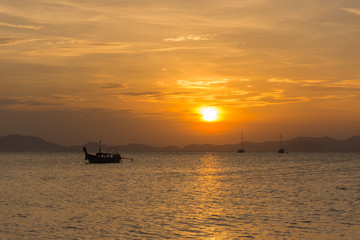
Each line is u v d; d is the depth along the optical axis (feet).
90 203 173.47
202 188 241.55
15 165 530.68
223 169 458.91
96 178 318.04
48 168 458.91
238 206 165.48
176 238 110.32
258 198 192.44
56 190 227.40
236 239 109.50
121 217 139.44
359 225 126.52
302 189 236.43
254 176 347.97
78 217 138.92
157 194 208.95
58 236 111.96
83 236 112.06
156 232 117.19
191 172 399.65
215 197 196.65
